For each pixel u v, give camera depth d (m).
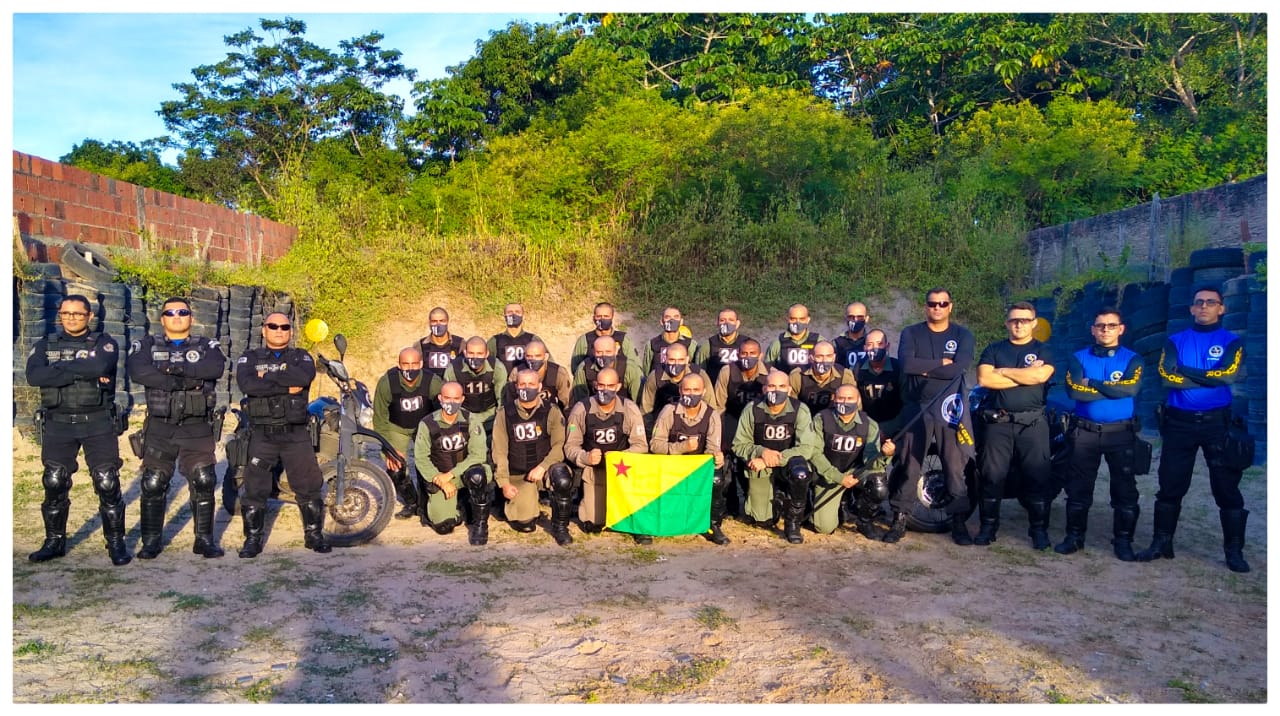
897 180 21.83
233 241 16.22
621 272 19.03
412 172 30.45
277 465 6.84
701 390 7.29
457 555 6.78
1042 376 6.92
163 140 35.69
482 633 5.10
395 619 5.29
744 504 7.93
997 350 7.15
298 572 6.21
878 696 4.31
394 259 18.41
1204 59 26.33
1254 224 12.60
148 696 4.15
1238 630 5.30
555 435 7.48
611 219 20.84
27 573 6.01
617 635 5.10
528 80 30.47
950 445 7.21
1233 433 6.39
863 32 30.73
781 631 5.20
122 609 5.34
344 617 5.30
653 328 18.28
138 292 11.85
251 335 14.41
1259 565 6.61
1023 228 20.19
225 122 33.84
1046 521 7.20
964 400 7.20
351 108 33.38
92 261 11.84
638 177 21.97
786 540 7.41
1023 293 17.52
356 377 16.89
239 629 5.06
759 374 8.41
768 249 19.41
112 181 12.95
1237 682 4.54
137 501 7.95
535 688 4.36
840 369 8.17
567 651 4.84
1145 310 11.69
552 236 19.92
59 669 4.43
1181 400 6.62
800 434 7.44
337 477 6.98
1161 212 14.73
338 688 4.30
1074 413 7.00
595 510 7.46
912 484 7.33
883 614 5.53
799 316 9.41
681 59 31.42
